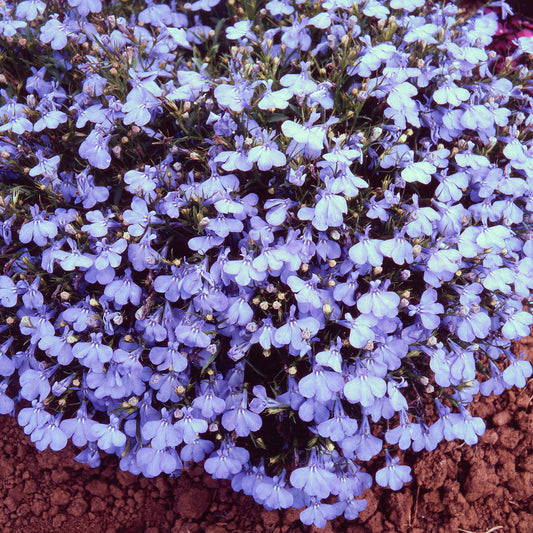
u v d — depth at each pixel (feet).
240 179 1.12
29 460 1.24
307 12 1.25
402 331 1.06
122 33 1.21
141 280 1.09
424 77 1.15
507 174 1.13
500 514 1.21
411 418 1.20
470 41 1.24
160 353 1.04
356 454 1.09
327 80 1.11
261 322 1.06
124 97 1.15
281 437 1.15
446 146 1.20
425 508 1.22
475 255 1.08
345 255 1.06
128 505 1.23
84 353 1.03
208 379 1.09
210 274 1.03
